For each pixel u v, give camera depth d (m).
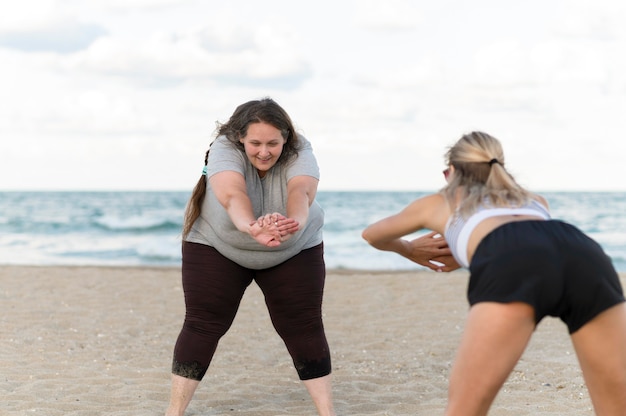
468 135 3.58
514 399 5.31
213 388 5.78
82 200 54.00
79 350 7.15
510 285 3.05
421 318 8.83
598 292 3.11
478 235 3.27
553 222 3.25
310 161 4.38
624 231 28.28
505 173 3.45
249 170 4.33
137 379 6.03
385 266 18.06
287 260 4.50
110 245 23.64
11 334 7.77
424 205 3.53
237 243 4.34
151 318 8.98
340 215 41.12
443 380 6.03
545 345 7.17
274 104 4.18
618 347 3.19
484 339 3.07
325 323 8.66
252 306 9.81
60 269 13.85
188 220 4.48
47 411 5.05
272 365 6.68
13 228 29.89
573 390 5.54
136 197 58.19
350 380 6.05
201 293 4.48
